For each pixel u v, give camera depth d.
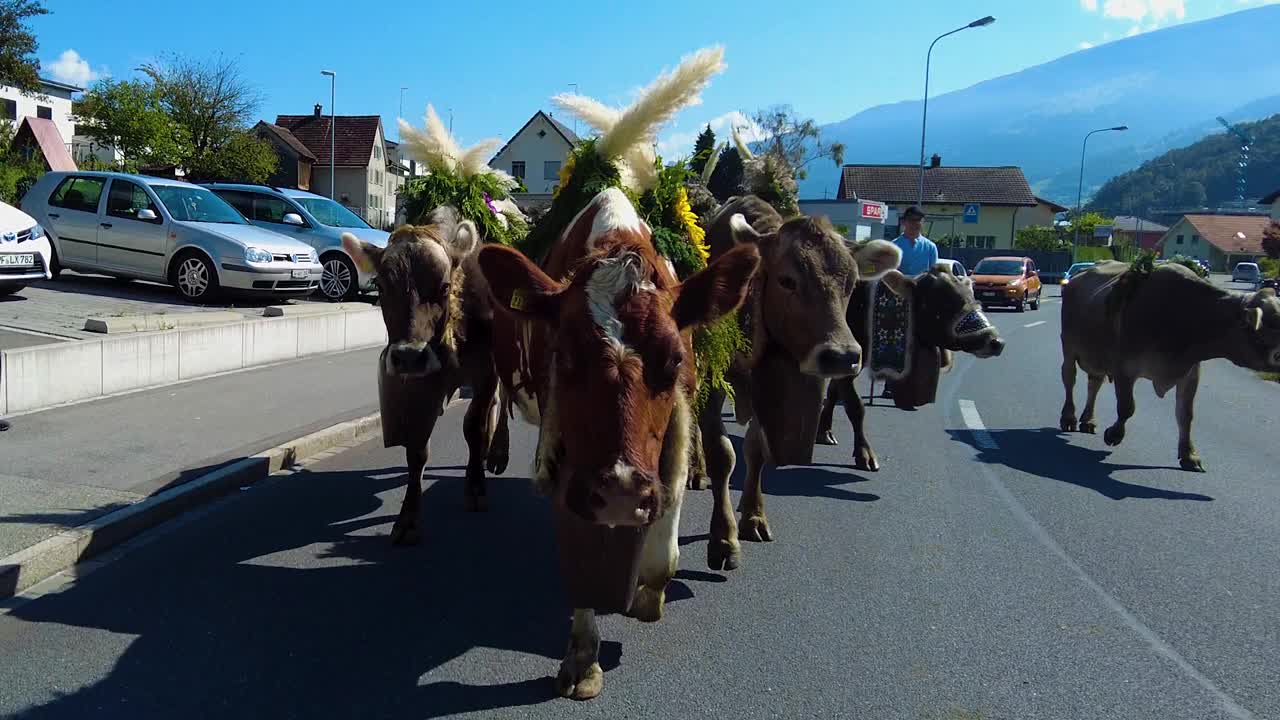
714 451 5.39
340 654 4.32
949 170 73.69
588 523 3.59
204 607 4.82
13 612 4.71
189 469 6.95
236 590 5.06
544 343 3.74
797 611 4.92
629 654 4.39
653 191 5.44
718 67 5.25
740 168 9.70
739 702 3.94
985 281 32.31
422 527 5.99
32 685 3.96
